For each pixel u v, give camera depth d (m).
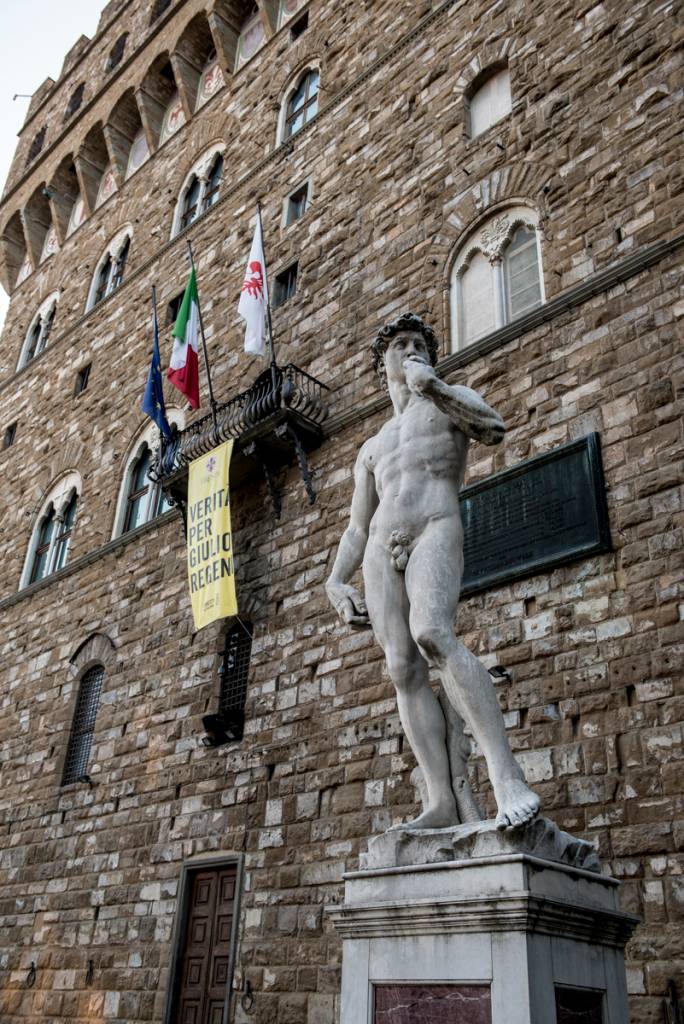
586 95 14.33
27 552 24.69
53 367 28.25
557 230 13.64
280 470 16.56
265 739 14.05
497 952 4.33
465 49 17.50
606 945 4.89
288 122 22.80
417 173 17.11
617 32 14.34
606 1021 4.62
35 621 22.38
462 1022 4.34
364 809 12.02
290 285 19.31
